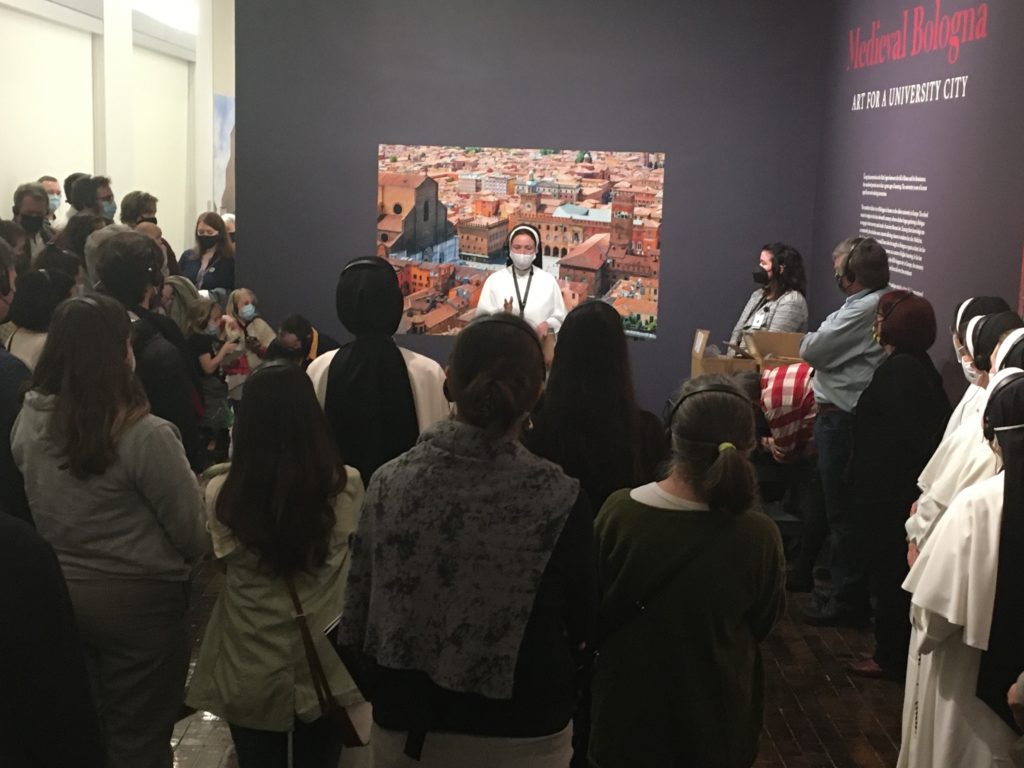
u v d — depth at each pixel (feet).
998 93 15.80
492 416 6.89
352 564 7.26
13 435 9.87
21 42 29.17
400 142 26.35
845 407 17.01
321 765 9.72
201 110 46.80
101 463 9.39
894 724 14.20
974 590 8.89
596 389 9.98
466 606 6.86
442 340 26.94
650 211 26.22
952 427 12.80
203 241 28.27
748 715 8.52
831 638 16.89
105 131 34.86
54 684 5.32
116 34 35.24
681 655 8.24
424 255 26.71
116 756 9.96
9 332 14.84
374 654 7.13
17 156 29.27
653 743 8.38
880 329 15.19
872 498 14.99
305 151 26.55
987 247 16.11
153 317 12.98
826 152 25.20
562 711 7.14
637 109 25.96
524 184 26.32
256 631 9.16
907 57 19.80
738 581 8.20
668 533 8.23
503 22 25.89
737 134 25.90
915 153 19.29
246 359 22.67
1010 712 8.91
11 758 5.27
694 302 26.48
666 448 10.38
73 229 20.56
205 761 12.92
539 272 25.14
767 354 20.39
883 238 20.99
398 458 7.21
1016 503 8.81
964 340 13.28
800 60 25.64
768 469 19.12
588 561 7.05
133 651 9.92
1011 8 15.38
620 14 25.72
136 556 9.72
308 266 26.86
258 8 26.18
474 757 7.04
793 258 22.02
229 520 8.98
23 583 5.27
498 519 6.88
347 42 26.16
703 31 25.66
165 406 12.44
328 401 11.83
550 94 26.03
